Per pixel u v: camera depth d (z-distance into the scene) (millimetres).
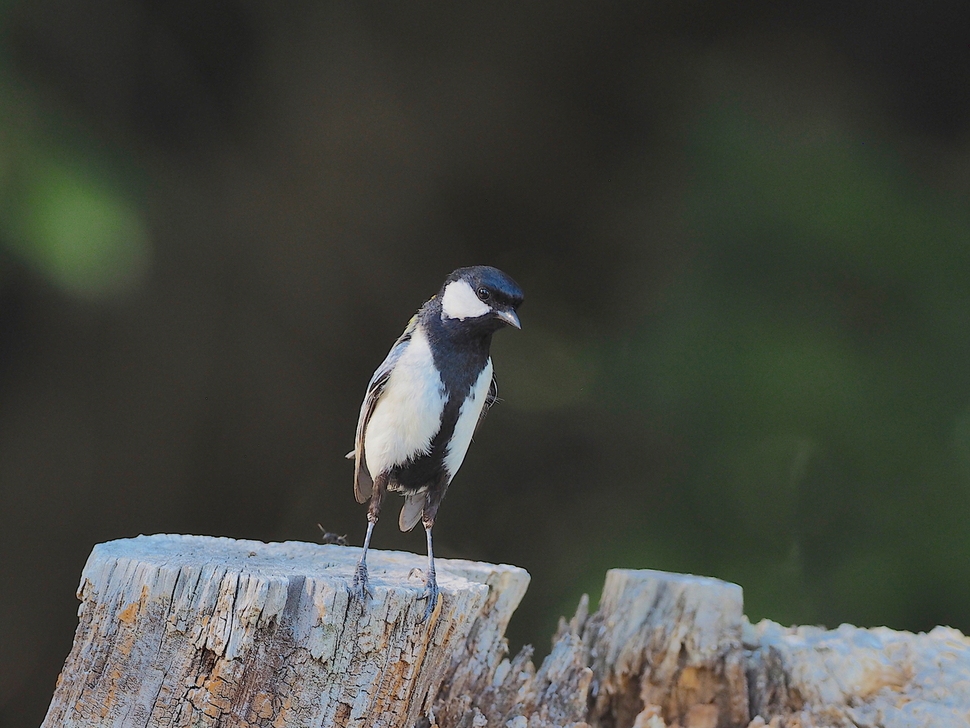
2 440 10805
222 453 11742
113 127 9945
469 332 5930
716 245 10297
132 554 5113
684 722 6566
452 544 11906
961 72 11039
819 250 10031
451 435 6008
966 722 5996
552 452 11672
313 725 4766
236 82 11391
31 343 10656
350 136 11859
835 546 9938
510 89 12031
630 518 10633
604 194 12039
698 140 10789
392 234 12266
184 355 11273
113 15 10094
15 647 10922
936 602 9648
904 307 9906
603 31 11711
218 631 4676
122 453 11258
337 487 12141
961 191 10414
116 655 4781
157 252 10453
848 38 11305
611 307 11812
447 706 6223
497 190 12328
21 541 10938
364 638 4824
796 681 6543
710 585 6723
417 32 11703
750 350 9914
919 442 9734
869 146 10562
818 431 9867
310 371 12070
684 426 10234
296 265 11867
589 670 6547
